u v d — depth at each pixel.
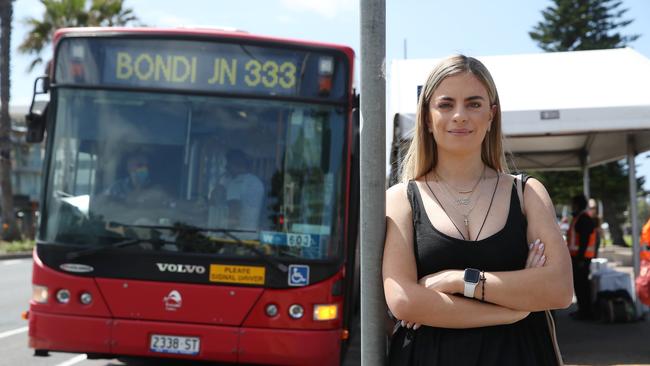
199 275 5.85
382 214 2.46
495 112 2.50
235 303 5.80
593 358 7.82
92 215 6.06
